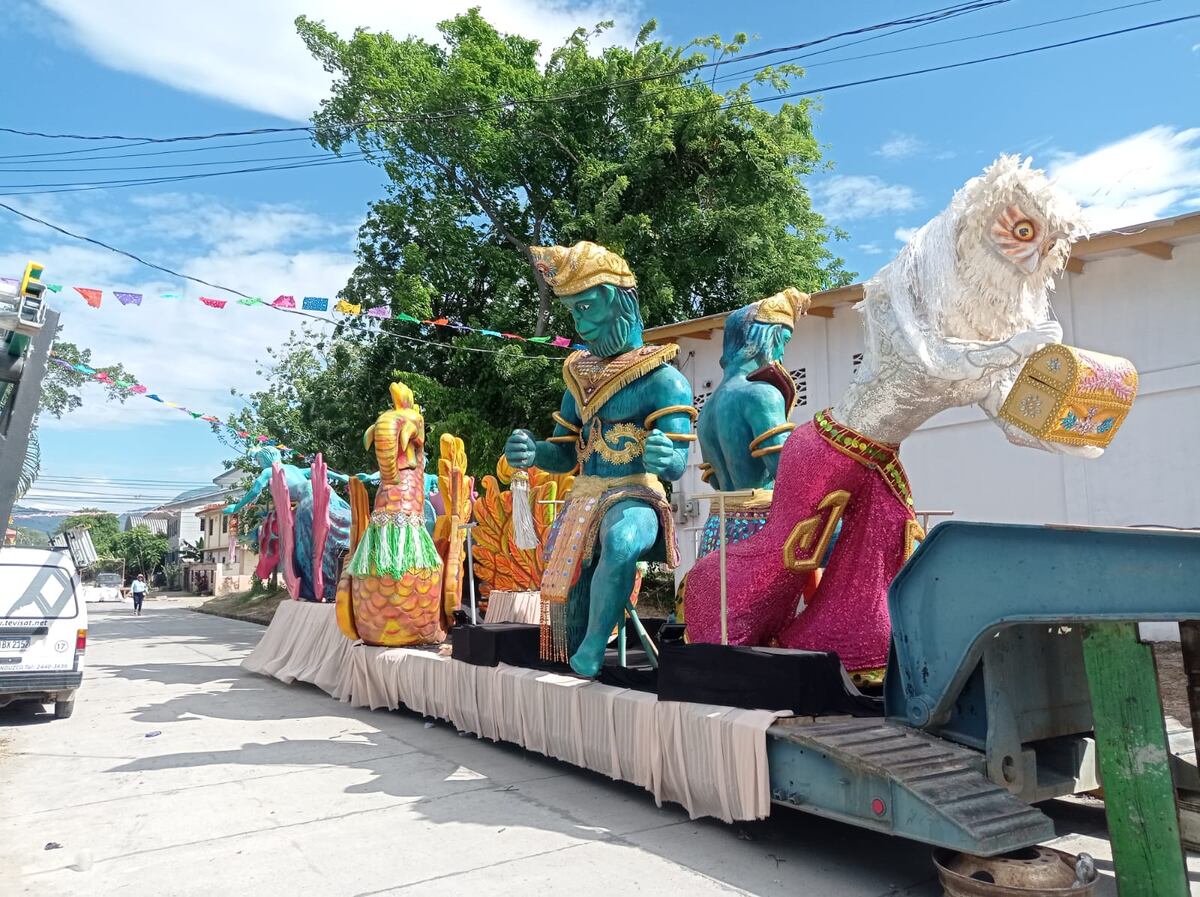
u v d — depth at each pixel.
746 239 13.42
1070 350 2.88
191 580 37.38
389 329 15.02
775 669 3.37
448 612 6.80
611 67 14.34
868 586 3.82
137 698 7.39
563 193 15.18
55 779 4.66
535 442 4.93
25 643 6.29
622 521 4.36
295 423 19.44
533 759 4.94
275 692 7.54
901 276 3.54
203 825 3.77
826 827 3.67
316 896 2.95
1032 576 2.73
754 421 4.65
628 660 5.37
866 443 3.73
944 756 2.90
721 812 3.50
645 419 4.60
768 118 14.64
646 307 12.94
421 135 14.51
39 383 4.81
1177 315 7.73
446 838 3.54
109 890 3.04
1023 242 3.21
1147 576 2.40
